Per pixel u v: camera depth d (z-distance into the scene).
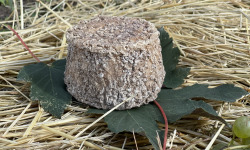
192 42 0.66
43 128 0.50
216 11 0.72
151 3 0.78
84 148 0.49
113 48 0.49
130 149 0.50
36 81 0.53
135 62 0.49
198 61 0.63
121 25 0.53
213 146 0.49
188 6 0.75
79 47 0.50
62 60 0.57
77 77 0.51
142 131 0.47
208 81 0.60
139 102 0.51
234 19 0.71
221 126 0.51
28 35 0.70
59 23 0.70
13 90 0.57
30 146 0.49
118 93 0.50
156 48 0.51
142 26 0.53
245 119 0.48
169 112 0.51
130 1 0.76
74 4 0.82
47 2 0.81
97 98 0.51
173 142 0.50
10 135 0.49
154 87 0.51
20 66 0.60
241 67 0.62
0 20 0.76
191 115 0.52
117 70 0.49
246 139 0.49
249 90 0.58
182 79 0.56
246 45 0.65
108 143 0.49
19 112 0.53
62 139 0.50
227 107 0.55
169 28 0.69
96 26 0.53
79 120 0.51
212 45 0.64
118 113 0.50
